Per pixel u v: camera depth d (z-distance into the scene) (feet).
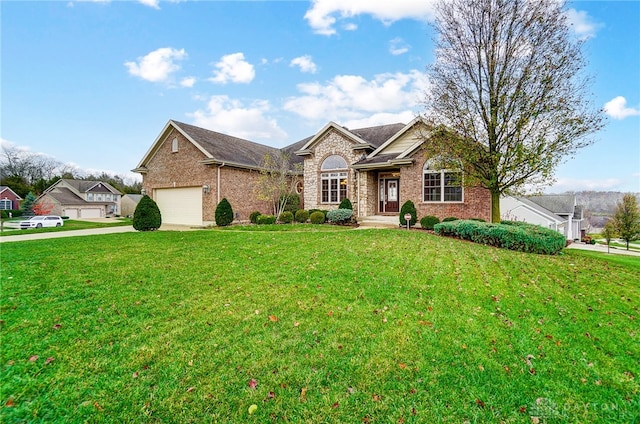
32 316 15.11
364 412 9.30
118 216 173.68
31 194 140.97
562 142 35.04
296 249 30.12
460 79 40.27
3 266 24.18
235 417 9.04
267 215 66.64
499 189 40.57
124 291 18.72
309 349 12.46
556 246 34.30
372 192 62.08
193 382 10.44
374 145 63.16
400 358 11.96
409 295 18.28
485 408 9.55
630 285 23.04
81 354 11.91
